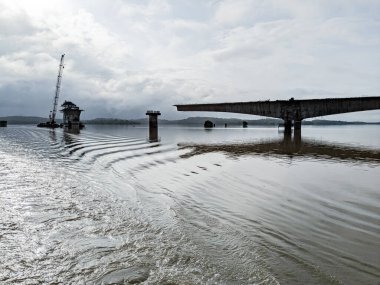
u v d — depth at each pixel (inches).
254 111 2497.5
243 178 603.5
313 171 679.1
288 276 218.2
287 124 2353.6
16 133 2677.2
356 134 2832.2
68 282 206.7
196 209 387.9
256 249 264.2
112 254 250.1
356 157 932.0
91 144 1480.1
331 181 566.6
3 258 239.5
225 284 206.8
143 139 1909.4
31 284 203.6
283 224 331.6
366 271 225.9
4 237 281.0
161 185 540.4
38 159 849.5
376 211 378.6
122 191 485.1
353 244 276.8
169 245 270.4
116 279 210.5
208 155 1018.1
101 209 378.0
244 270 226.2
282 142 1620.3
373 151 1117.7
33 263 232.7
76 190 479.2
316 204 412.2
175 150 1200.8
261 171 685.3
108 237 286.7
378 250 263.6
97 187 508.4
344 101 2142.0
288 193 476.1
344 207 396.8
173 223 330.0
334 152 1086.4
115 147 1328.7
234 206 403.9
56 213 357.1
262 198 445.7
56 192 460.8
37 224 318.0
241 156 980.6
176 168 743.1
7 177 563.5
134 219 341.1
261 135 2470.5
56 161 821.9
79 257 243.6
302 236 296.2
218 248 265.7
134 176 631.8
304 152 1092.5
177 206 401.1
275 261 241.6
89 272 220.2
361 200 430.9
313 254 255.0
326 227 321.4
